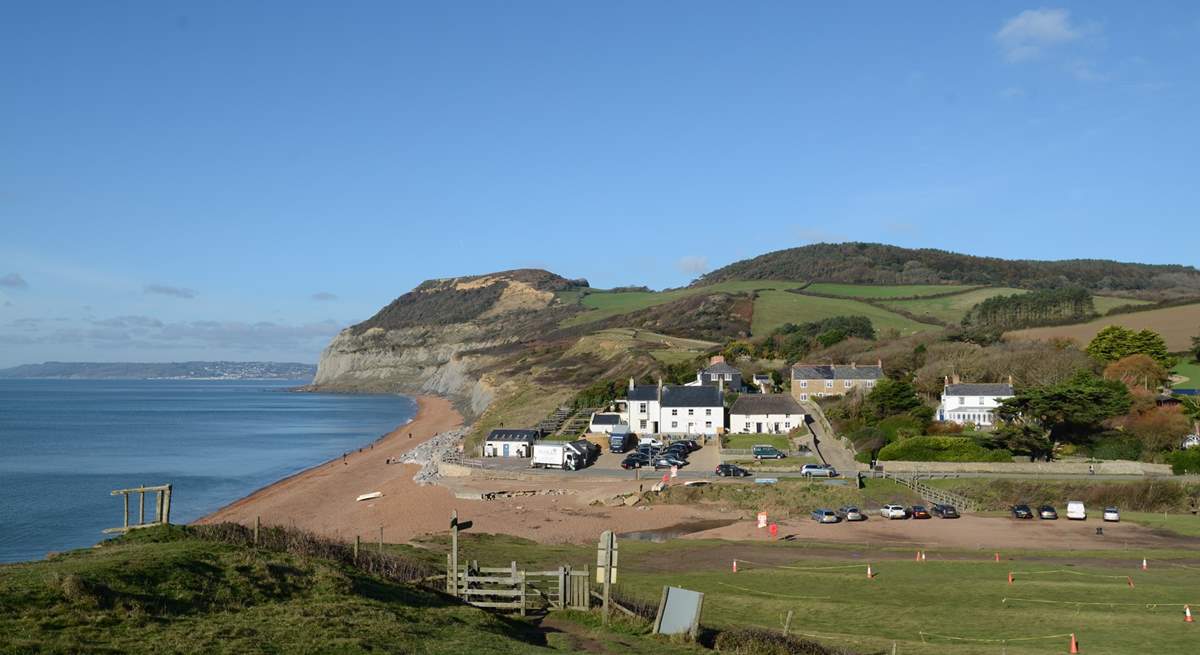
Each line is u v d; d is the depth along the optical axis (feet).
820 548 169.89
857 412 326.44
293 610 75.10
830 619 108.06
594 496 237.86
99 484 313.53
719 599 119.14
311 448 458.50
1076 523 198.29
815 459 278.26
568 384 516.32
